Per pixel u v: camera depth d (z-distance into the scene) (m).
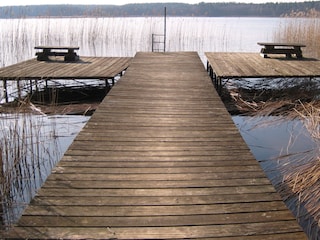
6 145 3.70
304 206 3.29
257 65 7.57
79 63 8.23
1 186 3.35
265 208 2.45
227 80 8.09
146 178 2.87
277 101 6.55
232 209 2.43
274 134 5.39
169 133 3.92
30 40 15.95
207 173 2.97
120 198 2.57
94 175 2.91
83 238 2.13
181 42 19.06
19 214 3.18
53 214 2.36
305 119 5.50
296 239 2.12
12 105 5.88
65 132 5.42
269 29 31.38
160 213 2.39
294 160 4.36
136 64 8.35
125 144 3.59
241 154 3.36
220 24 42.22
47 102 6.88
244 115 6.24
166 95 5.57
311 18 12.73
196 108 4.89
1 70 7.18
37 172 4.16
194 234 2.17
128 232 2.19
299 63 7.82
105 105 4.97
